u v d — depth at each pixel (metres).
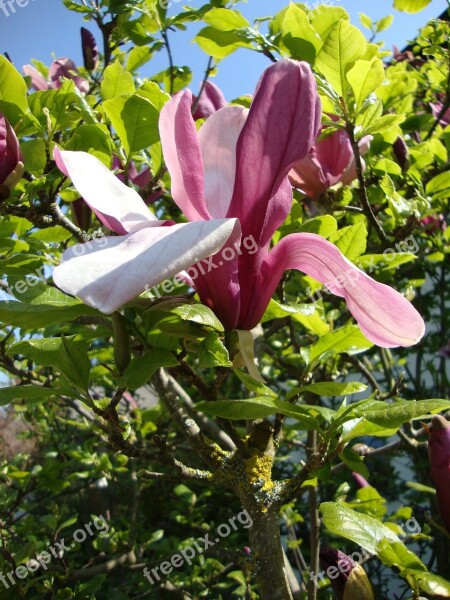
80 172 0.24
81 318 0.36
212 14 0.47
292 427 0.37
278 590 0.31
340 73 0.42
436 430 0.31
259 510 0.32
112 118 0.39
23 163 0.36
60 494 0.85
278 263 0.28
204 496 1.08
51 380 0.59
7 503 0.76
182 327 0.28
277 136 0.26
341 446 0.30
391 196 0.47
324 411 0.31
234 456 0.33
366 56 0.50
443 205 0.66
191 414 0.56
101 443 0.79
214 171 0.30
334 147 0.48
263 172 0.26
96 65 0.63
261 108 0.26
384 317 0.26
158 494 1.08
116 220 0.24
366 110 0.43
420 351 1.01
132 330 0.30
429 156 0.58
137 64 0.62
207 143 0.30
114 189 0.25
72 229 0.38
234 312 0.27
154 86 0.40
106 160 0.40
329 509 0.31
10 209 0.36
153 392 0.80
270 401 0.27
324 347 0.34
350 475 0.98
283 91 0.25
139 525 0.95
